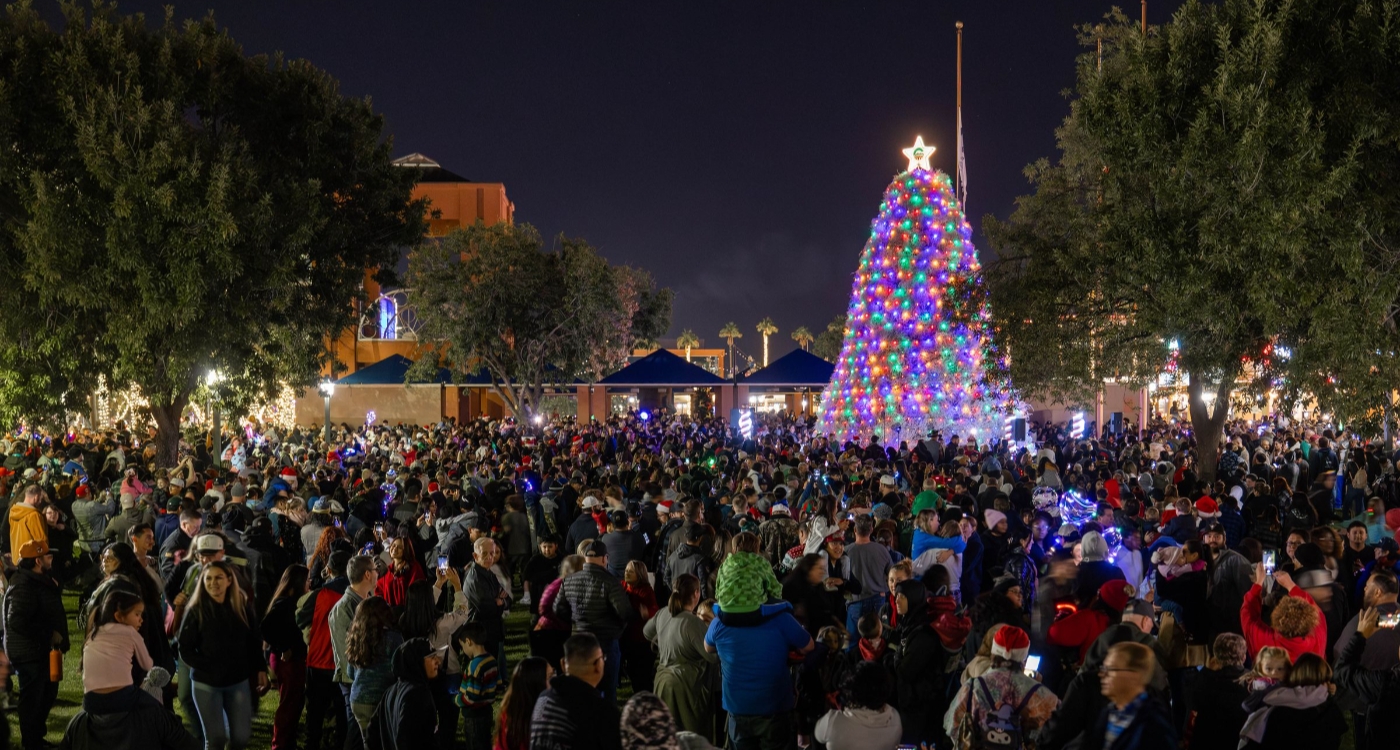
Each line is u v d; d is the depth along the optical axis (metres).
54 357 17.97
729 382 41.66
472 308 40.06
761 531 10.81
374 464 19.62
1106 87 16.95
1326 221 13.77
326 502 12.00
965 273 21.62
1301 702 5.46
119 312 17.36
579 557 8.49
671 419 46.53
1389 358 14.29
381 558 8.90
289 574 8.05
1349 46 14.04
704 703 6.97
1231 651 5.95
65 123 17.70
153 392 18.95
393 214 23.62
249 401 20.52
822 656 7.20
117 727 5.60
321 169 21.41
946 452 22.83
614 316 43.44
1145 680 4.77
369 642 6.59
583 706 4.96
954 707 5.58
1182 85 15.84
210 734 6.87
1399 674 6.19
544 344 42.06
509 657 11.13
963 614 7.26
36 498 10.41
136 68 17.88
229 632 6.95
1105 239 16.89
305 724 8.95
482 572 8.34
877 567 9.04
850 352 26.53
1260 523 12.52
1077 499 13.59
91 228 17.45
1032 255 19.73
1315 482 16.81
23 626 7.52
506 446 22.84
